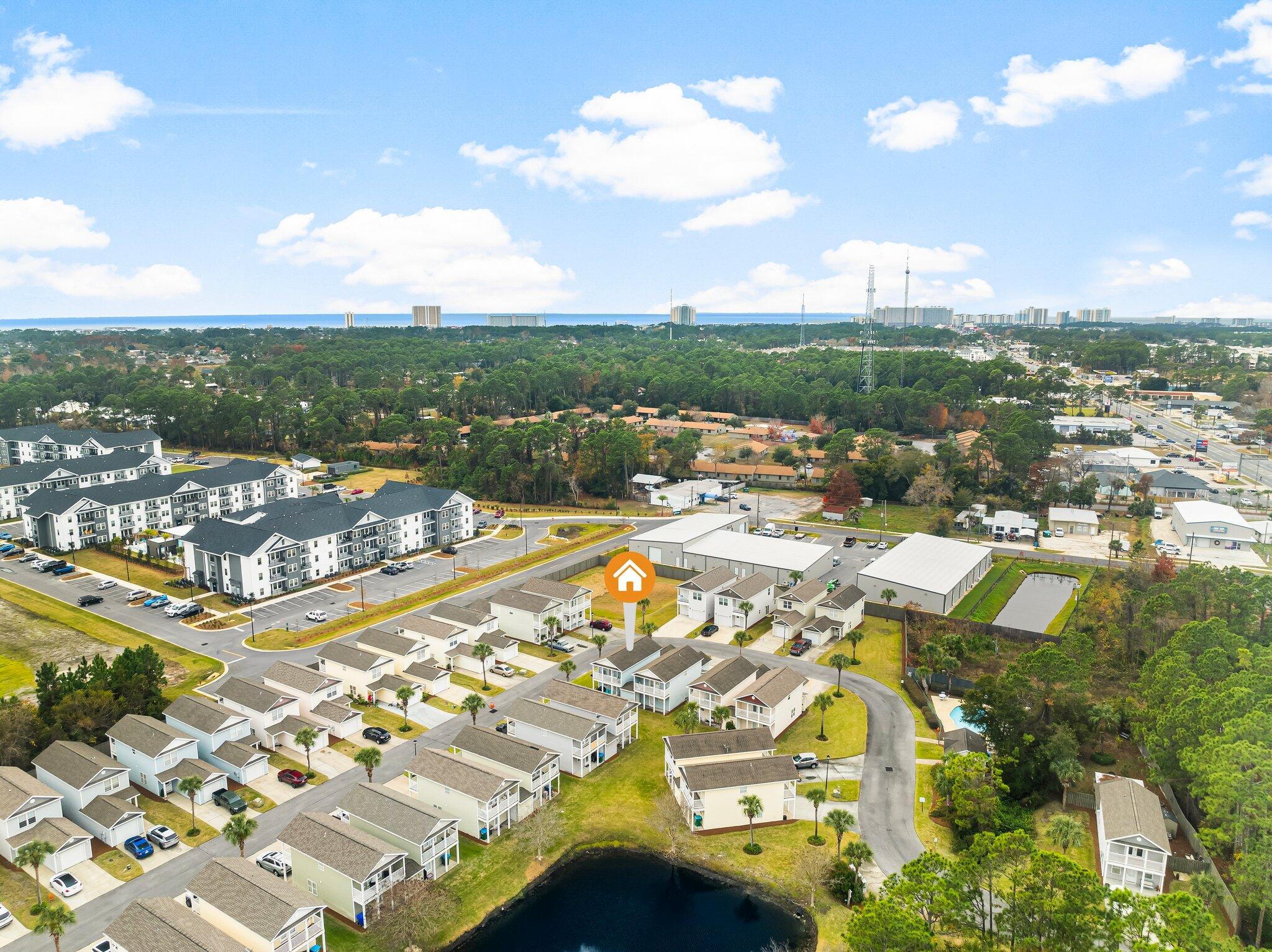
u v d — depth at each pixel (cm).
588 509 19412
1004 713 8075
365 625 11775
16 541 15775
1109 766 8531
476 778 7425
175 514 16775
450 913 6384
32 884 6469
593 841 7412
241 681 9169
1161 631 10469
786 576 13300
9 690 9456
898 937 5106
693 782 7475
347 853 6328
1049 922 5306
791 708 9300
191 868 6700
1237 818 6338
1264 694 7775
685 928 6419
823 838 7338
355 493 19638
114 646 10881
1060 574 14738
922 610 12400
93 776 7281
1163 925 5156
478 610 12062
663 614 12656
